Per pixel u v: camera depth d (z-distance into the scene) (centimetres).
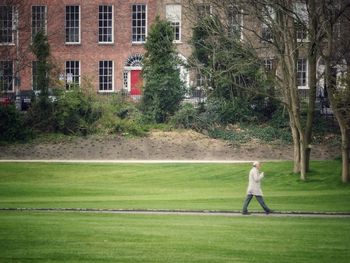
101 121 15212
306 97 16775
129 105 15938
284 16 11119
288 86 11688
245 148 14712
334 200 9869
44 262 5441
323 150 14600
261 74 14675
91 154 14462
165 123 15575
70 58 19075
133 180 12144
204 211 8588
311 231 6812
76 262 5444
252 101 15625
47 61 15912
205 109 15575
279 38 11388
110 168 12962
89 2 19175
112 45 19112
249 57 11881
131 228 6794
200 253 5750
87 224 7006
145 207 8900
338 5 11456
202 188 11444
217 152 14575
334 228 7038
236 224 7256
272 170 12325
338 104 12531
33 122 15150
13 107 14950
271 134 15088
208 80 15288
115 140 14838
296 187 11362
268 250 5888
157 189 11275
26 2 17062
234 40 11581
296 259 5609
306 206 9269
